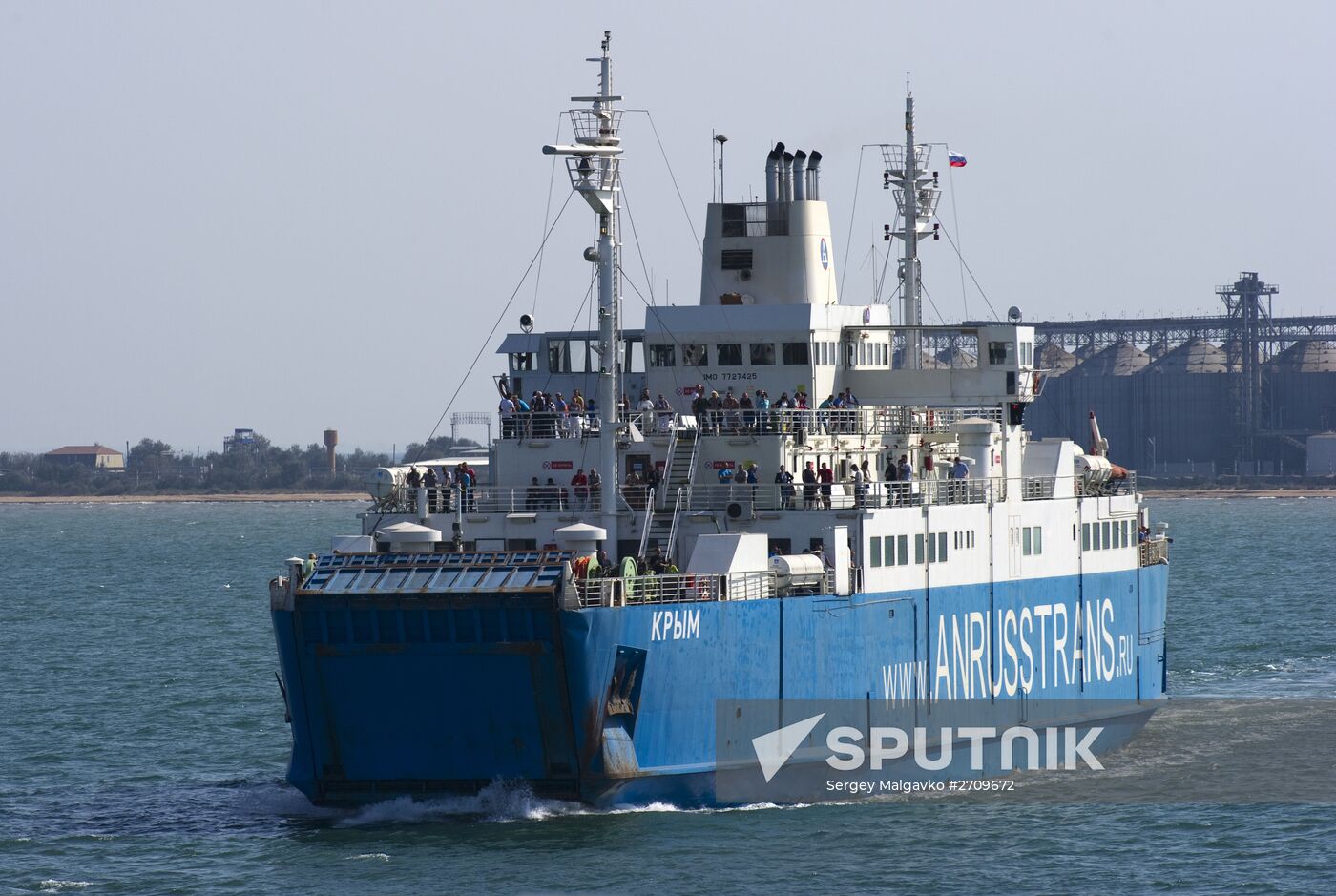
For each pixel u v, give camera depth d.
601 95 146.00
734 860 132.00
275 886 127.94
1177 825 147.88
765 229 177.38
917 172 194.25
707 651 136.50
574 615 127.75
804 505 152.75
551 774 134.50
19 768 174.62
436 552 138.38
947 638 160.00
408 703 133.75
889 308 183.38
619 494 154.38
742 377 170.12
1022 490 175.00
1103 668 185.50
